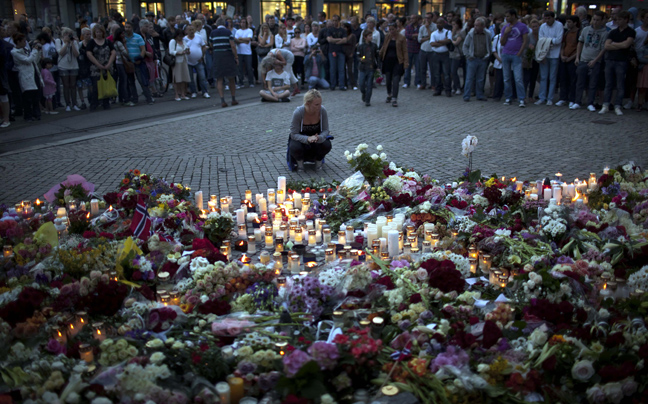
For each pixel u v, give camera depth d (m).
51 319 3.68
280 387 2.97
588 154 9.48
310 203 6.85
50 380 3.01
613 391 2.99
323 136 8.73
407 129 11.99
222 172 8.81
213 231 5.71
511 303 3.90
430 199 6.30
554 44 14.24
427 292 4.04
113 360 3.22
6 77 12.45
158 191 6.72
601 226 5.18
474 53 15.38
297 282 3.99
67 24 37.62
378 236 5.62
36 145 10.83
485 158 9.39
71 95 15.02
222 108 15.03
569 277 3.99
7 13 36.94
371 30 14.55
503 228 5.46
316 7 39.78
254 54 20.31
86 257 4.36
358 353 3.10
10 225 5.39
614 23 14.23
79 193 6.69
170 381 3.12
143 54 15.71
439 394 3.02
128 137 11.49
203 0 37.25
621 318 3.68
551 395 3.11
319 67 18.86
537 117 13.03
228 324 3.64
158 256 4.83
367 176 7.11
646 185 6.67
